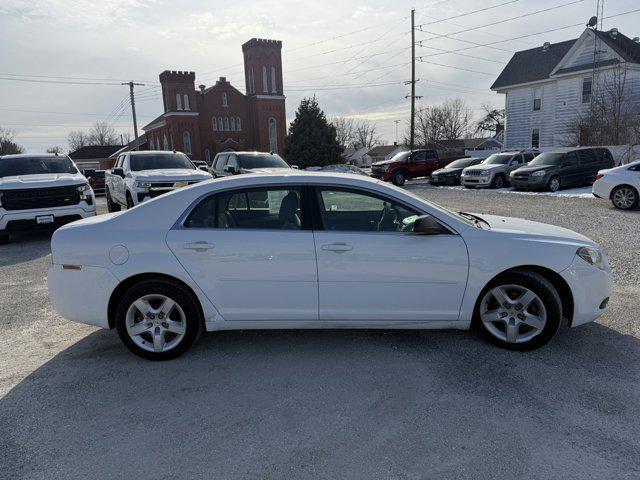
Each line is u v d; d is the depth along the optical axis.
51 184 9.51
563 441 2.73
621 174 12.12
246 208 3.90
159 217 3.89
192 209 3.89
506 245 3.79
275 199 3.89
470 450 2.68
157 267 3.78
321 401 3.24
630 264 6.57
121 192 12.59
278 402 3.25
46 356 4.08
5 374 3.75
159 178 10.92
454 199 16.36
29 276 6.98
